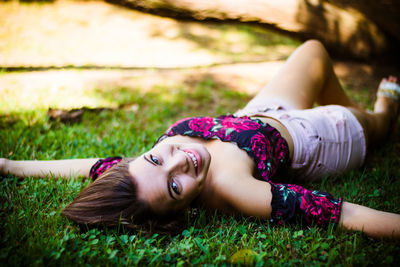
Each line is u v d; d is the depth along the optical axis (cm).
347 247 204
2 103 462
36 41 822
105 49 804
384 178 294
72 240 219
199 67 682
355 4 538
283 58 747
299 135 284
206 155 235
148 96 528
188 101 516
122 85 572
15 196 268
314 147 283
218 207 247
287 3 475
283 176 281
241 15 435
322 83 357
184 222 238
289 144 278
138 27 952
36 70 634
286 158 271
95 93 520
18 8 992
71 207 223
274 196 223
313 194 222
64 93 518
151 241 214
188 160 226
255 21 457
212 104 506
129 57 754
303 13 500
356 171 310
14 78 580
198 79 613
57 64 683
